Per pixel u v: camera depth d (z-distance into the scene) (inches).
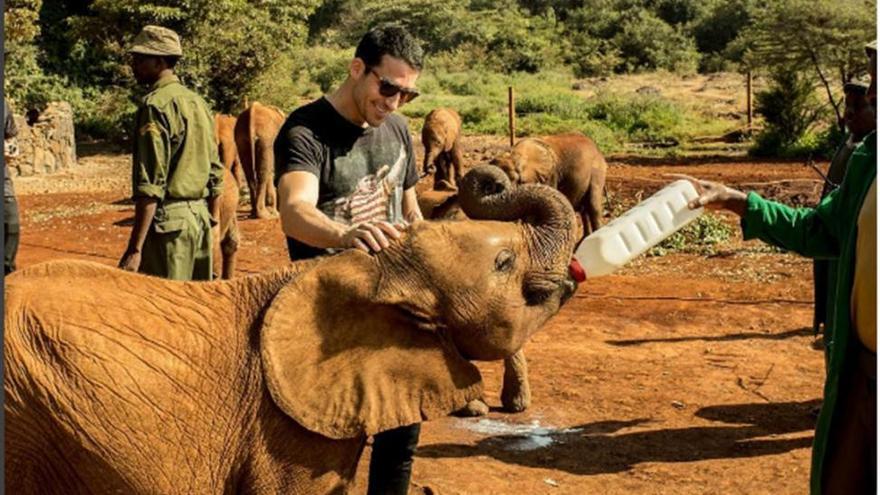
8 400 131.6
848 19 1136.2
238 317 143.5
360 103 168.1
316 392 139.2
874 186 139.9
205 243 254.5
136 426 134.9
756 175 928.3
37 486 134.7
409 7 2726.4
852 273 144.9
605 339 380.5
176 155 242.4
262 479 139.9
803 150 1107.3
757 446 267.4
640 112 1449.3
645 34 2492.6
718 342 376.8
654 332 391.2
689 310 426.6
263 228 642.2
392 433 176.2
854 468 146.6
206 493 138.6
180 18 1139.9
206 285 145.9
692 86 1923.0
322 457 142.0
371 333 140.9
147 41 240.2
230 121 652.7
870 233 139.8
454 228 144.6
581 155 500.1
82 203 785.6
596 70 2365.9
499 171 153.3
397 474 177.6
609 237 152.7
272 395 137.4
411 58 165.9
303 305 139.6
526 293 147.1
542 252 147.4
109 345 136.1
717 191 161.8
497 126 1387.8
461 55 2434.8
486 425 281.1
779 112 1152.2
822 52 1149.1
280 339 138.3
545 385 319.9
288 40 1274.6
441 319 142.9
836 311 146.6
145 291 143.0
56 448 134.0
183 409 137.4
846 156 253.6
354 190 172.9
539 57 2413.9
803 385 322.7
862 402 143.5
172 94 240.7
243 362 140.9
